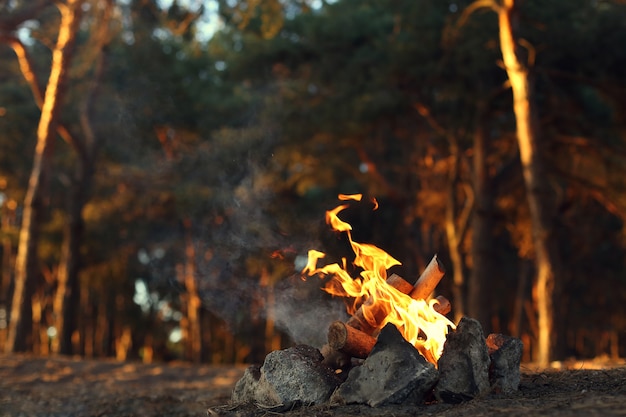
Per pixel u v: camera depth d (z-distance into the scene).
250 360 31.75
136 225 29.80
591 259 32.81
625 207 20.41
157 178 25.14
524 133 14.29
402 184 25.23
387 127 25.17
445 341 5.39
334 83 20.52
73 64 26.02
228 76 24.19
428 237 27.17
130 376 12.37
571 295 35.00
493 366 5.50
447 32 17.88
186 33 19.23
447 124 20.97
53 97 18.33
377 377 5.13
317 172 24.14
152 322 38.19
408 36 19.97
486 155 19.89
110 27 22.12
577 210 27.50
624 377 5.98
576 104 19.62
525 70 14.19
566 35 17.48
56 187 29.69
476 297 19.50
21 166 28.81
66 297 23.25
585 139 19.59
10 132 27.78
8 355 14.48
